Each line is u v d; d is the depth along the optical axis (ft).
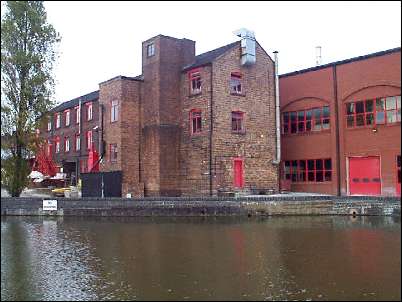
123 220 66.74
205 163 85.10
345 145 92.32
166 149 88.84
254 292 34.63
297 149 101.19
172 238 52.03
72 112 127.85
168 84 90.38
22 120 82.12
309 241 50.42
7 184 82.64
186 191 88.38
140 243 49.65
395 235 53.42
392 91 85.61
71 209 72.69
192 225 60.49
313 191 97.30
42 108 84.48
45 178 108.17
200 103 87.10
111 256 43.88
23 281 37.17
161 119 88.79
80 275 38.75
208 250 46.21
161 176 87.56
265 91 93.66
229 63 88.22
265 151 92.07
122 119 90.12
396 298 33.55
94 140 111.24
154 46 90.89
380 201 70.79
